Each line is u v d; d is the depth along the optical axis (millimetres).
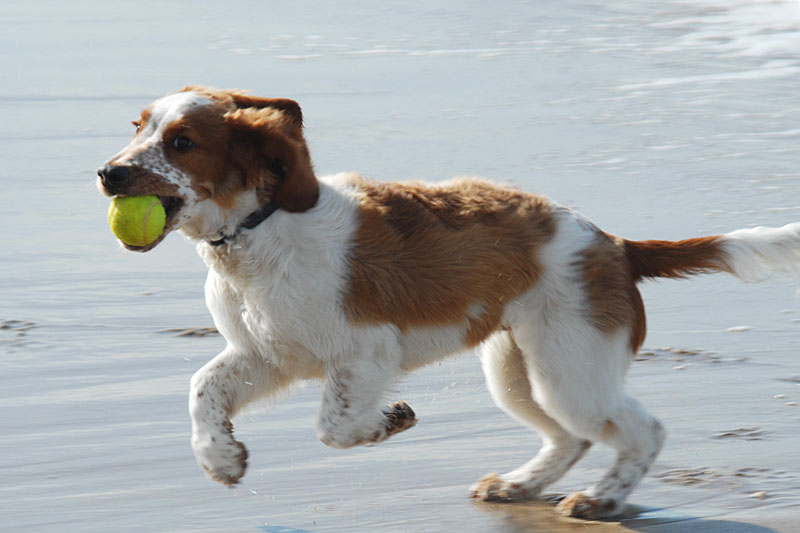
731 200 17812
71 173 19344
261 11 38219
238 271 8695
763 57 29359
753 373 12062
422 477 9789
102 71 28047
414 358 9219
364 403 8805
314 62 29469
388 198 9203
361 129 22203
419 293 8945
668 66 28531
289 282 8617
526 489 9508
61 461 9805
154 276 14781
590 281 9336
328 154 20281
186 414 10828
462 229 9211
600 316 9312
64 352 12297
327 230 8742
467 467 10023
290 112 9250
